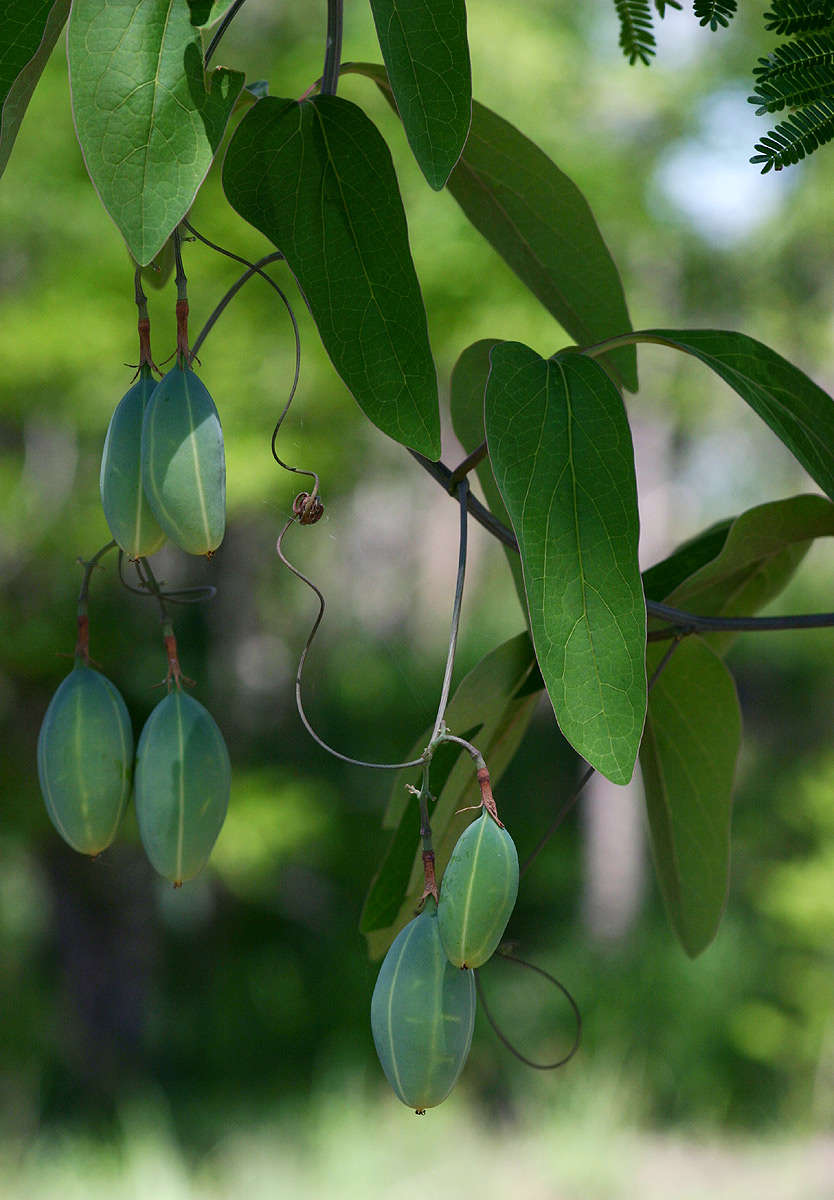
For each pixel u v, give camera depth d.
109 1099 10.34
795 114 1.23
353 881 13.14
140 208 0.97
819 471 1.33
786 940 11.57
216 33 1.05
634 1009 11.88
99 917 11.27
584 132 9.02
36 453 9.33
